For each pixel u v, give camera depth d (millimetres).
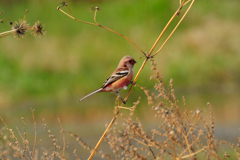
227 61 19250
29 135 12219
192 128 5395
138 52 21156
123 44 22062
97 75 19656
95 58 21031
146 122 12875
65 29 23797
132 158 5457
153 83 18047
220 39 20516
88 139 11844
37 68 20203
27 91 18750
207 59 19531
